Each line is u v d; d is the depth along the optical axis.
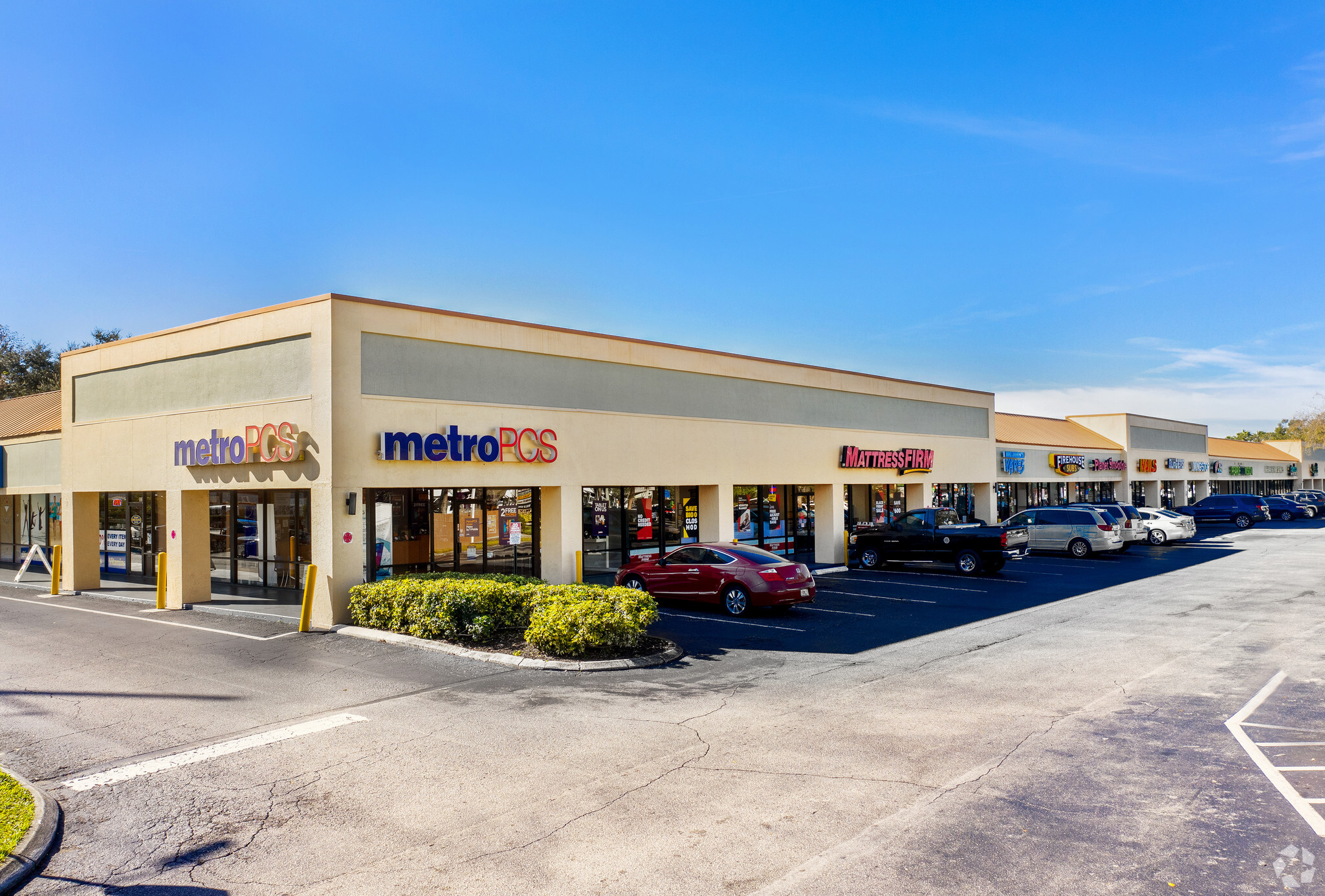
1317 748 8.10
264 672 12.13
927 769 7.70
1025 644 13.73
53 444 25.84
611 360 20.86
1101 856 5.87
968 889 5.41
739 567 17.03
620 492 22.41
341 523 15.72
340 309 15.88
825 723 9.21
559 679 11.53
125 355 20.47
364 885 5.66
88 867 6.02
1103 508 30.17
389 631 14.68
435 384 17.36
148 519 24.67
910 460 30.52
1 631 16.09
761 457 25.09
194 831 6.61
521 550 20.25
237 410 17.56
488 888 5.57
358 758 8.28
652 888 5.51
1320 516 56.12
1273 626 14.92
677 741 8.65
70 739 9.08
